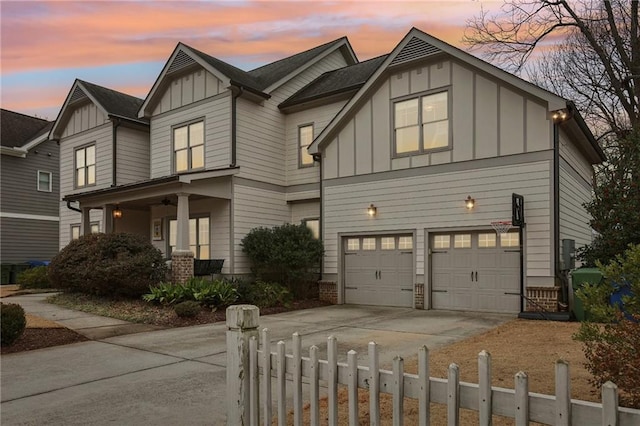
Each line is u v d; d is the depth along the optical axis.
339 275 14.45
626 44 18.06
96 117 19.19
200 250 15.66
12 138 24.16
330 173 14.89
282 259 13.73
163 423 4.38
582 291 3.87
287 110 16.81
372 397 2.71
